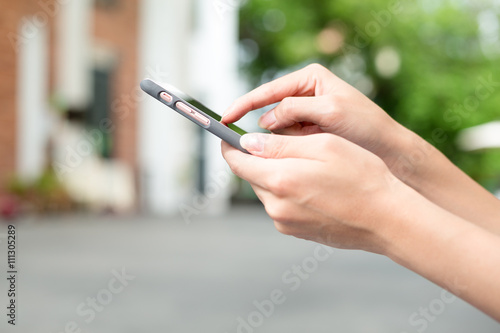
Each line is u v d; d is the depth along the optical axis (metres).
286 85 1.17
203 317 3.25
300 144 0.90
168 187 14.84
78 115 12.20
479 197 1.15
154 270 5.09
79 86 12.17
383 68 21.77
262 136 0.95
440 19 23.12
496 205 1.14
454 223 0.82
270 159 0.91
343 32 21.91
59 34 11.86
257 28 22.77
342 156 0.86
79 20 12.08
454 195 1.14
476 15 24.36
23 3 11.23
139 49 14.60
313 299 3.87
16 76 11.19
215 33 15.29
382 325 3.16
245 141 0.96
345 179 0.85
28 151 11.42
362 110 1.09
